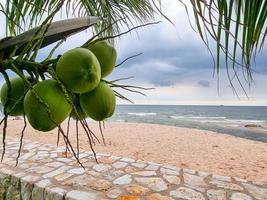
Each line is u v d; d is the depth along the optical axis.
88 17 0.86
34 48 0.74
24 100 0.74
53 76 0.70
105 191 5.31
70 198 4.96
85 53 0.73
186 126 41.31
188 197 5.16
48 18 0.71
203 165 10.51
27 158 7.56
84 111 0.85
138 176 6.18
